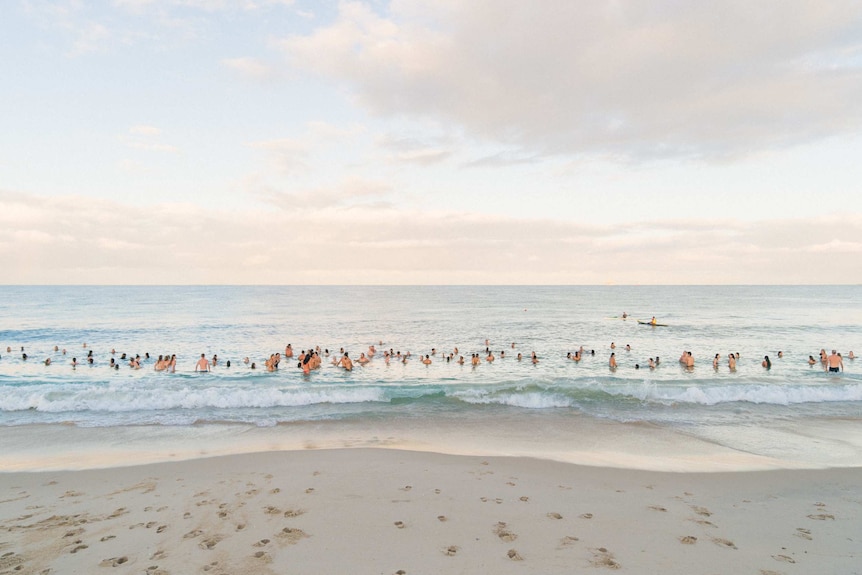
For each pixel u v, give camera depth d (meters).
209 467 9.89
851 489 9.02
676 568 5.85
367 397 17.72
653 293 164.00
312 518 7.21
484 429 13.91
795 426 14.36
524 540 6.55
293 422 14.56
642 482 9.27
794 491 8.89
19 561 5.86
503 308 83.62
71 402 16.17
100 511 7.53
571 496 8.38
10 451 11.49
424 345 36.34
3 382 21.11
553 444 12.38
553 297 131.00
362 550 6.18
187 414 15.50
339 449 11.34
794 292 178.12
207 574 5.54
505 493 8.45
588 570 5.74
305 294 146.88
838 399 17.94
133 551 6.12
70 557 5.96
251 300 104.69
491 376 23.59
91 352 28.33
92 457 10.93
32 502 7.96
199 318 58.25
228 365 25.58
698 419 15.16
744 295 146.38
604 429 13.95
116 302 89.62
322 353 31.73
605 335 42.78
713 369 25.69
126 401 16.34
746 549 6.44
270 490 8.46
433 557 6.01
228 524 6.98
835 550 6.46
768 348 34.31
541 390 18.58
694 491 8.80
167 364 25.06
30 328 44.78
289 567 5.72
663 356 30.55
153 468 9.88
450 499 8.08
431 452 11.22
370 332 44.88
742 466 10.49
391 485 8.76
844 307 85.94
